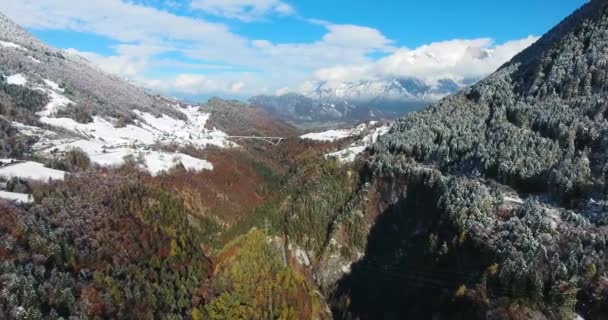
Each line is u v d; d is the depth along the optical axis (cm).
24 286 9500
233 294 14625
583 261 10350
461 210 13712
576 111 16212
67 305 10056
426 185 16575
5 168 16075
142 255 13675
